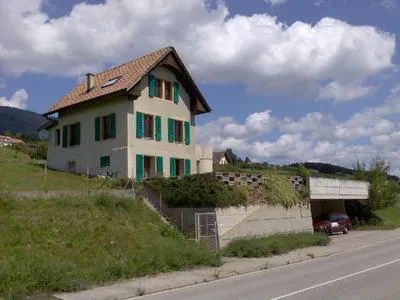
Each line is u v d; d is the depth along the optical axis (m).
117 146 34.75
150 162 35.75
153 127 35.94
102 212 24.42
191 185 28.48
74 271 16.69
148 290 15.57
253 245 24.95
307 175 39.53
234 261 22.97
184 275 18.64
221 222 27.59
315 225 38.75
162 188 29.59
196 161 40.62
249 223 29.83
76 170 38.12
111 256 19.97
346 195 43.16
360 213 50.00
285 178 34.22
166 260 20.08
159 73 36.88
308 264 21.92
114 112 35.31
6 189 23.38
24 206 22.09
